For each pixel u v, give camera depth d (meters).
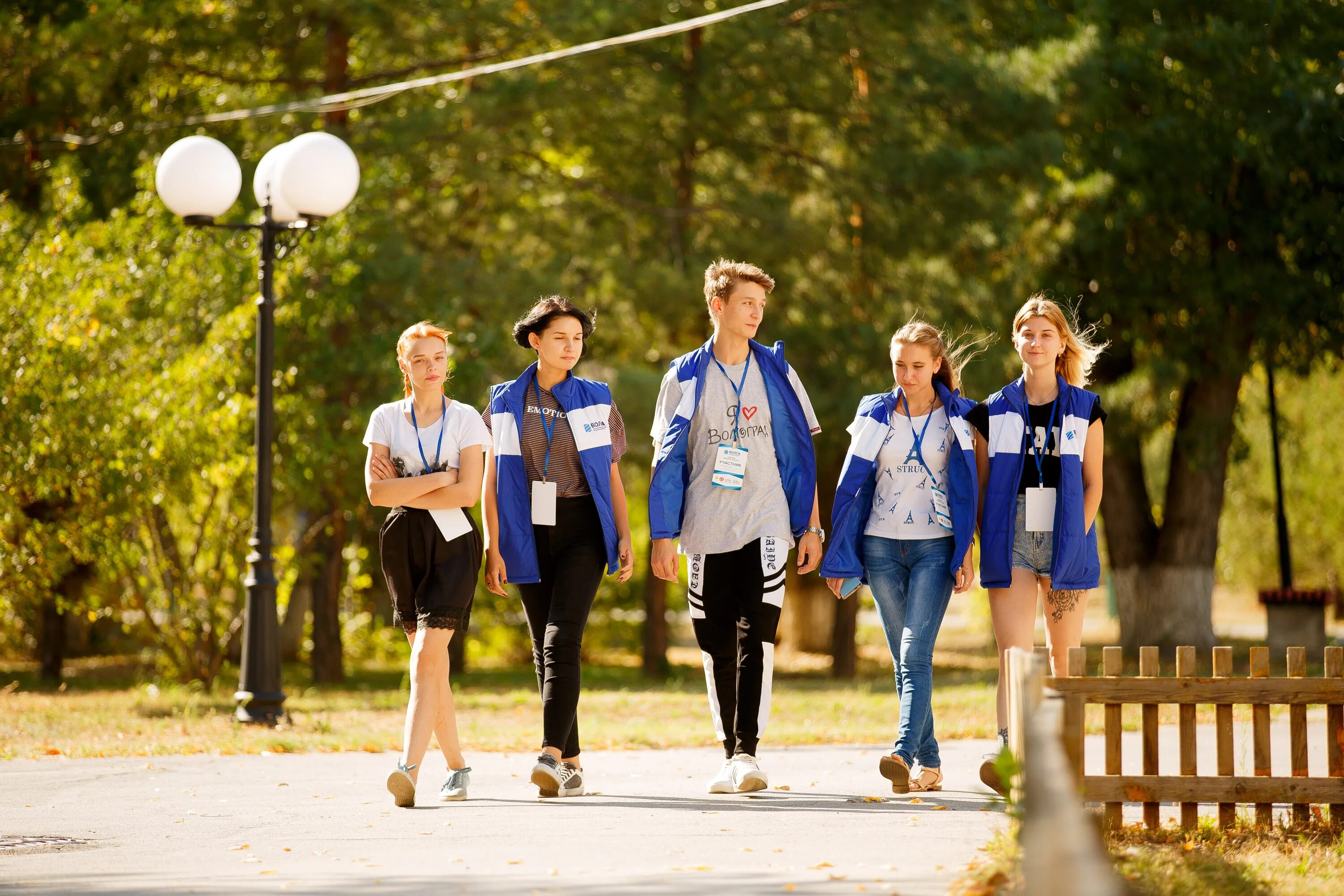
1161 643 59.59
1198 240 57.66
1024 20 61.97
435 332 18.31
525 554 18.22
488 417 18.64
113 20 53.22
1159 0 56.69
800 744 28.66
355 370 51.34
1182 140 55.25
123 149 55.66
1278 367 58.84
